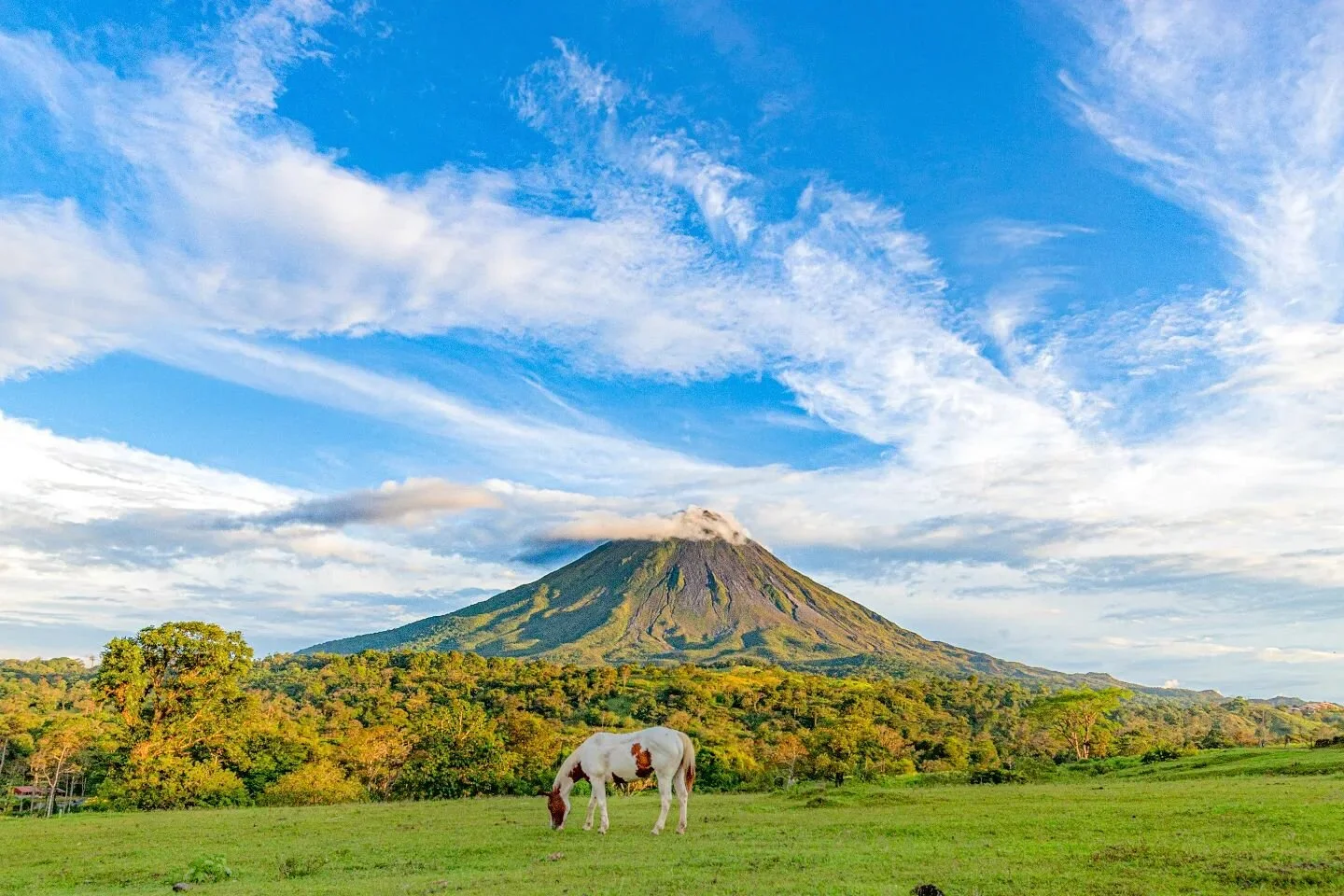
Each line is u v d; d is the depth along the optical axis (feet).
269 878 47.29
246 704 162.50
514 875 42.27
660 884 37.83
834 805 83.05
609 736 61.72
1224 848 41.42
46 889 45.85
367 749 173.17
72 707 347.15
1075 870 38.17
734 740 298.97
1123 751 253.65
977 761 275.39
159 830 73.36
